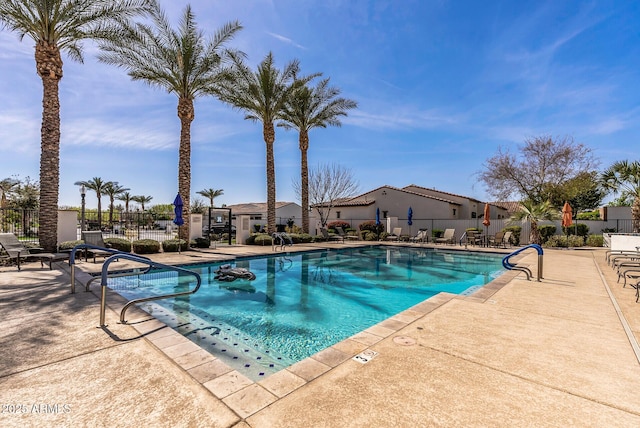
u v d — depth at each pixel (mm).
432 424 2031
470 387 2506
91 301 4996
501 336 3631
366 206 27984
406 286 8281
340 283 8594
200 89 14453
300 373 2709
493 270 10688
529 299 5367
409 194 26438
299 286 8164
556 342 3461
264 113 18109
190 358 2971
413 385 2527
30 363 2846
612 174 18562
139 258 4145
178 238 13805
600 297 5539
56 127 10703
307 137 20719
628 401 2324
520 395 2396
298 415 2113
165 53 13203
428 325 3994
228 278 8602
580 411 2193
